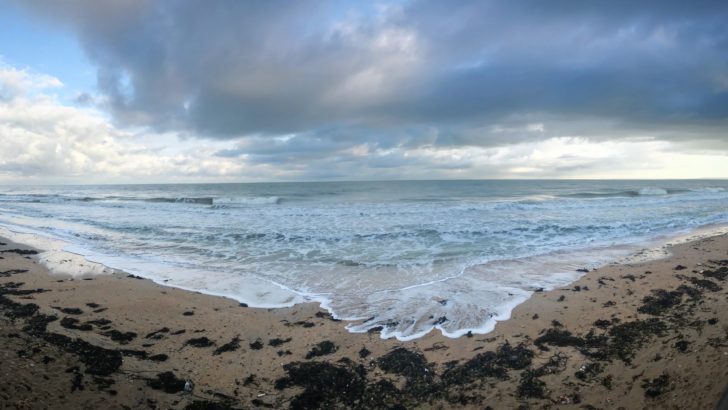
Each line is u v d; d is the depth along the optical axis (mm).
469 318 7141
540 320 6883
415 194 39875
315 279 9750
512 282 9258
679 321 6242
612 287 8578
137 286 9258
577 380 4816
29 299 8000
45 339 5766
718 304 6844
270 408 4512
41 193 47562
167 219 20125
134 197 37219
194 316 7402
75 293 8617
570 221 18188
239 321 7195
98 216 21844
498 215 20438
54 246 13930
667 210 22875
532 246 13195
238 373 5297
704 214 20953
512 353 5660
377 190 48625
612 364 5098
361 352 5926
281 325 7020
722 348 4988
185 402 4500
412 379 5098
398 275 10000
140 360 5492
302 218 19766
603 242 13828
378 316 7371
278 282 9562
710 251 11883
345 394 4812
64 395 4312
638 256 11609
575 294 8234
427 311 7547
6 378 4383
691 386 4250
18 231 17141
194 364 5516
